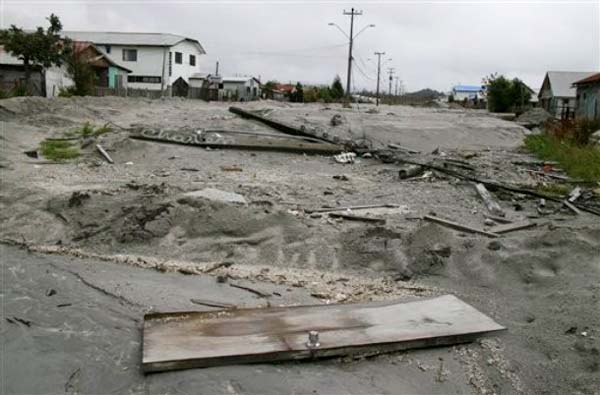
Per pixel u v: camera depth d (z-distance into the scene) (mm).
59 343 4973
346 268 6816
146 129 15648
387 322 5172
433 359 4750
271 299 5949
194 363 4445
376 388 4328
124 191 9031
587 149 13852
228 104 31016
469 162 14047
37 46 27094
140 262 7055
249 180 10734
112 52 48219
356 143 15227
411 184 10703
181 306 5734
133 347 4879
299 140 15250
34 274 6562
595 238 6633
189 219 7723
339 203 8953
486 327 5105
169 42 48469
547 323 5285
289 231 7430
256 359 4535
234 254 7168
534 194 9648
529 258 6391
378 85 70125
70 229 7984
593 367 4551
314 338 4688
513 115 30703
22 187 9391
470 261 6586
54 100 20219
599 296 5477
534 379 4562
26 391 4332
